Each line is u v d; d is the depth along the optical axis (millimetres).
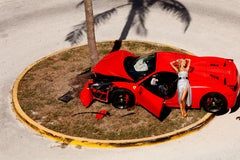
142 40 16797
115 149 11148
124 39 16953
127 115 12305
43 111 12617
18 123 12367
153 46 16125
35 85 13938
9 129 12125
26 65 15500
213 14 18797
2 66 15484
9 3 20984
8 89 14094
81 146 11328
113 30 17703
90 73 14445
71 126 11930
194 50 15961
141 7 19578
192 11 19094
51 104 12938
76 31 17797
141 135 11453
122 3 20094
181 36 17016
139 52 15734
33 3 20844
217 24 17906
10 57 16094
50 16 19344
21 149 11328
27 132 11969
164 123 11906
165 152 10961
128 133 11555
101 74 12602
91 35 13547
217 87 11766
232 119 12141
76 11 19734
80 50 16141
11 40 17375
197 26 17781
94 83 12477
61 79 14227
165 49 15859
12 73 15016
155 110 11648
